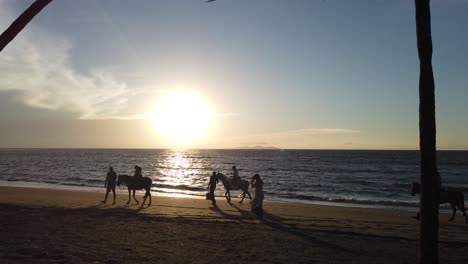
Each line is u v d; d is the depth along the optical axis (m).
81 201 22.66
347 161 114.69
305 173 67.12
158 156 167.75
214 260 9.63
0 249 9.77
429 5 7.30
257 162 110.00
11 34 4.55
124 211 18.28
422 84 7.26
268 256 10.16
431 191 7.20
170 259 9.58
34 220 14.54
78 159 125.06
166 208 20.30
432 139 7.21
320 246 11.54
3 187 32.97
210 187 22.36
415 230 14.84
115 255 9.73
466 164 98.38
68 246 10.47
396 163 102.38
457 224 17.38
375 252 10.84
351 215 19.66
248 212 19.52
